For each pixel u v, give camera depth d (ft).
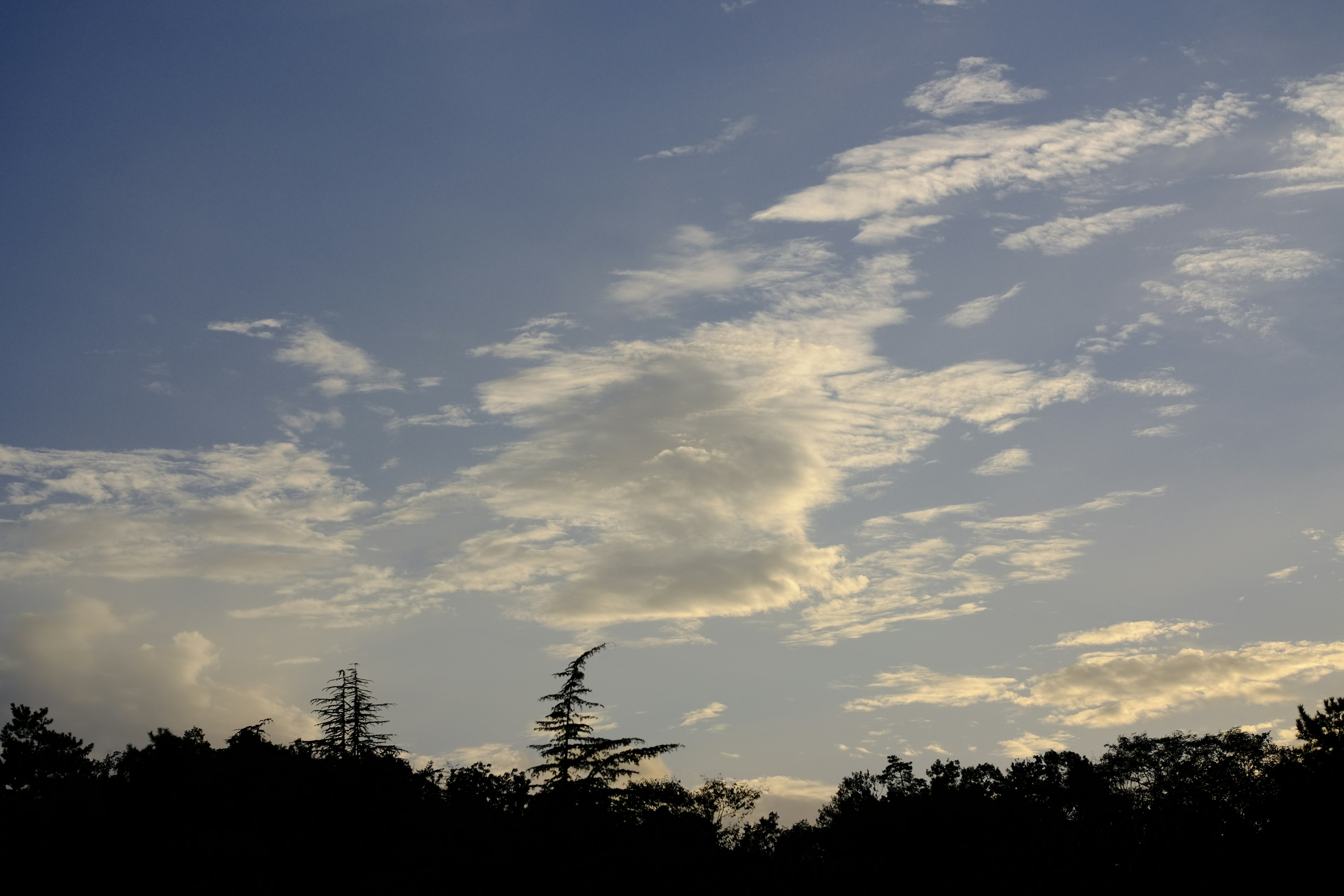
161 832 159.63
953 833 233.14
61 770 202.18
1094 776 276.62
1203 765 264.11
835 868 237.86
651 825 173.47
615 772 162.40
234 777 177.47
